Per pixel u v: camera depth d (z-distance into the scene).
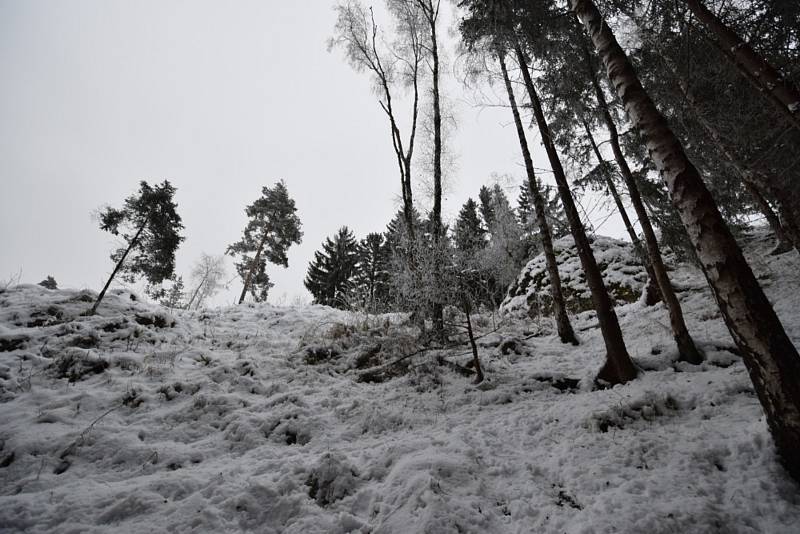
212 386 5.90
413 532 2.68
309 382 6.50
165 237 16.80
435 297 6.37
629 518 2.56
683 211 3.34
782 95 4.08
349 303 9.88
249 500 3.21
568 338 8.23
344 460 3.78
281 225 23.89
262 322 11.76
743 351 3.02
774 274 9.30
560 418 4.60
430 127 11.67
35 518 2.97
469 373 6.58
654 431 3.88
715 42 4.88
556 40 7.00
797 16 4.88
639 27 5.38
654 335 7.36
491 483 3.39
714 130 6.11
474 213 23.27
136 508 3.11
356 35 12.38
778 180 6.52
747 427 3.44
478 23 6.94
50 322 8.19
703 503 2.60
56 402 5.03
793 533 2.30
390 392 6.09
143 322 8.79
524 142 8.95
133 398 5.39
